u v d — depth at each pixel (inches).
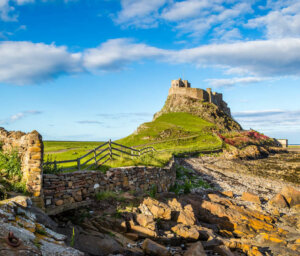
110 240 390.3
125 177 671.8
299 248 573.0
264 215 805.9
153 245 392.8
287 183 1455.5
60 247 267.3
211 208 740.7
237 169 1777.8
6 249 207.3
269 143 3715.6
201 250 407.5
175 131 3361.2
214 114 4874.5
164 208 557.6
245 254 510.9
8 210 311.0
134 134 3408.0
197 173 1437.0
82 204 510.0
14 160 462.3
